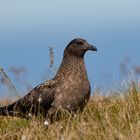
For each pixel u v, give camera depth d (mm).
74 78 15430
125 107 15406
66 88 15336
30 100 15945
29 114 15461
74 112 15406
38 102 15641
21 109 16250
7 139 14625
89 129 13883
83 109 15586
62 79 15547
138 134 13008
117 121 14617
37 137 13852
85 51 15844
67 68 15719
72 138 12898
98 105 16391
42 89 15719
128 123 14297
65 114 15266
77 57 15789
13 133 14781
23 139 13609
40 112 15719
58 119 15391
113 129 13648
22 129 14898
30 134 13938
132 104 15539
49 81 15812
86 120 15289
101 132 13680
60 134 13281
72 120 14883
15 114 16406
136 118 14516
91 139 13453
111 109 15734
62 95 15305
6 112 16516
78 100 15320
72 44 15836
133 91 16422
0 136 14547
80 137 13109
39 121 15148
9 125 15398
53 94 15414
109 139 13102
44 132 14109
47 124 14266
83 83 15414
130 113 15023
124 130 13781
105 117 14688
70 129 13984
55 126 14203
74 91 15297
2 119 16578
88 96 15602
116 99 16859
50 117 15445
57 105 15359
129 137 12852
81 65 15719
